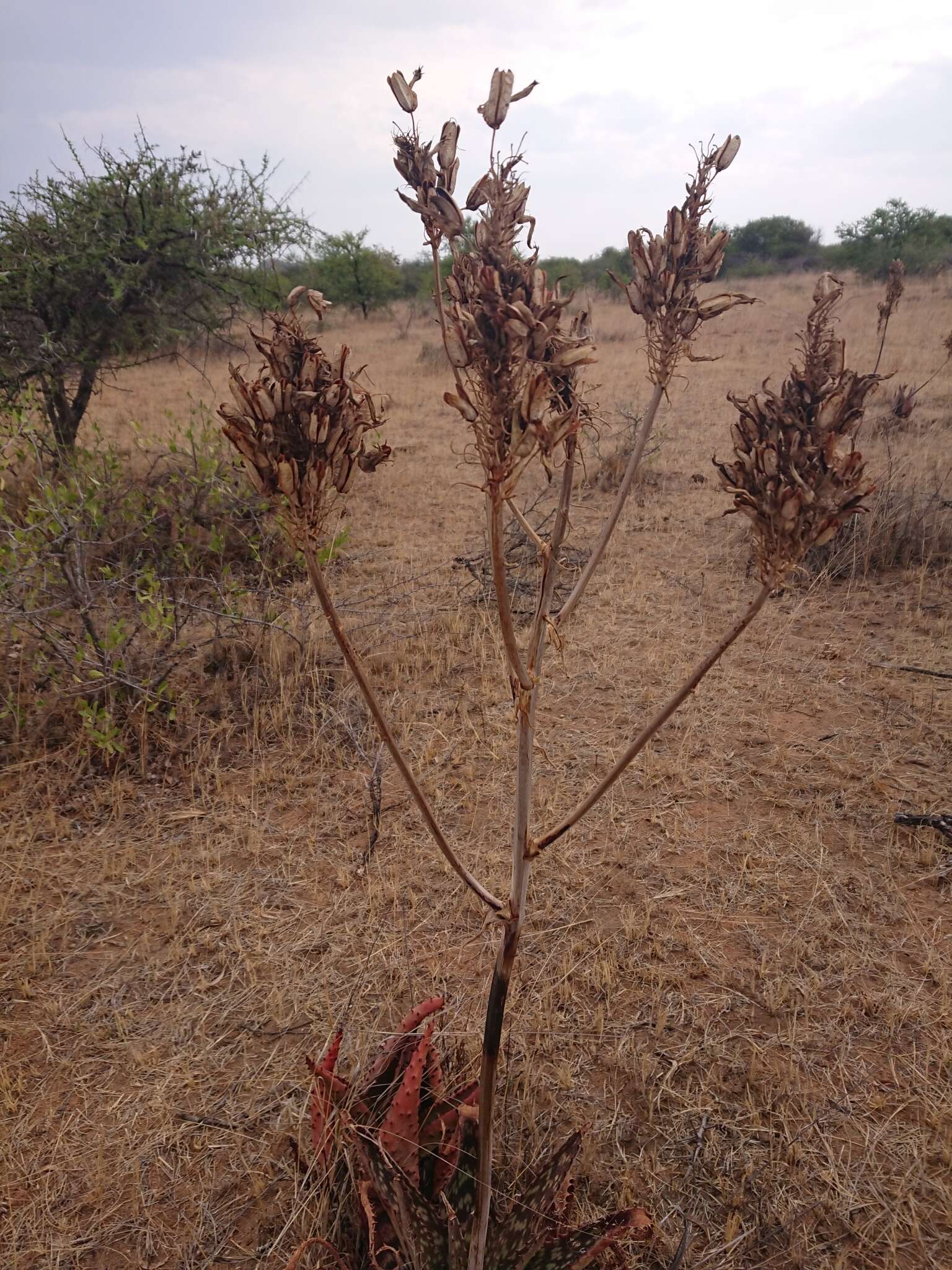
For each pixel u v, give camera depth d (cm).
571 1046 263
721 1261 204
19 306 800
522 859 137
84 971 297
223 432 116
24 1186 226
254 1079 256
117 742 404
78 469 647
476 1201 191
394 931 311
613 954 297
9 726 432
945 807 363
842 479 113
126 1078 257
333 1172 201
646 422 139
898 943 297
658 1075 252
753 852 344
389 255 3100
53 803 382
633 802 377
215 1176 229
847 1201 217
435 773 402
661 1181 223
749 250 4147
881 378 112
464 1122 197
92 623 445
